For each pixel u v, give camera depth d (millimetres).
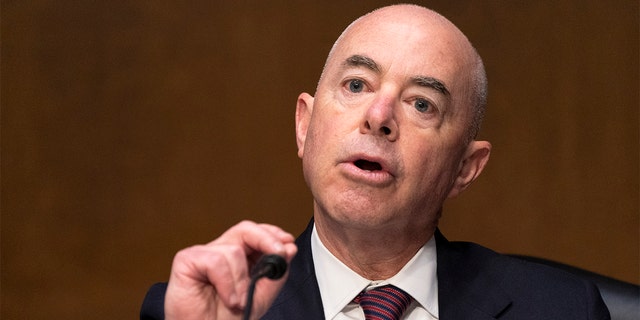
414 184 2678
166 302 2170
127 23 6754
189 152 6719
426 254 2941
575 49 6508
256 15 6660
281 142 6656
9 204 6809
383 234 2744
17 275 6781
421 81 2689
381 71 2688
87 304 6730
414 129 2682
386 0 6562
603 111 6500
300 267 2943
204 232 6691
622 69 6488
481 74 2908
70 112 6801
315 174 2688
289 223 6648
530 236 6504
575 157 6504
